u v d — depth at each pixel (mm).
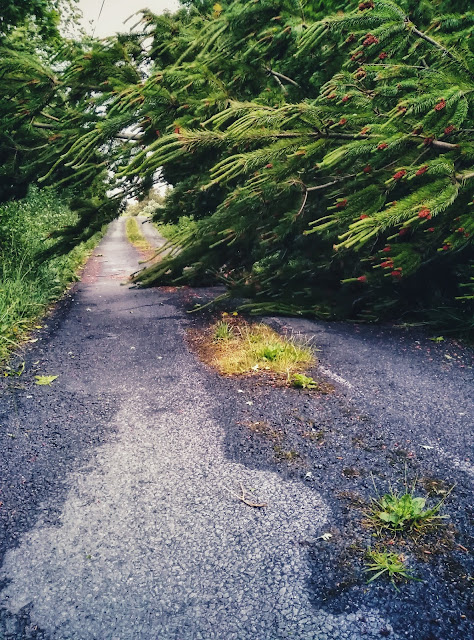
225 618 1628
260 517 2156
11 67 5145
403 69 3611
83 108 5168
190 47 5094
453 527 2084
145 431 2977
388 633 1562
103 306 6883
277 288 6016
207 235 5492
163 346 4848
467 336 4949
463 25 4012
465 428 3018
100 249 17547
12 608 1664
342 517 2150
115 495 2316
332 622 1606
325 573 1823
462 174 3447
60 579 1799
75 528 2080
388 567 1822
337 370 4066
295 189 4527
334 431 2973
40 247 7781
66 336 5211
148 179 6254
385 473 2508
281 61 5625
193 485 2400
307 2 5871
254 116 3922
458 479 2453
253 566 1864
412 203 3232
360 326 5500
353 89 3770
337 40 4301
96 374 4023
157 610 1662
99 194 6566
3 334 4785
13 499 2277
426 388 3674
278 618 1627
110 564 1875
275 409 3287
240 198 4660
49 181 6105
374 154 3820
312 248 5605
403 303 5699
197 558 1907
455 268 5219
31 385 3758
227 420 3123
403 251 3797
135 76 5207
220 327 5242
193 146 4133
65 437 2896
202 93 4781
